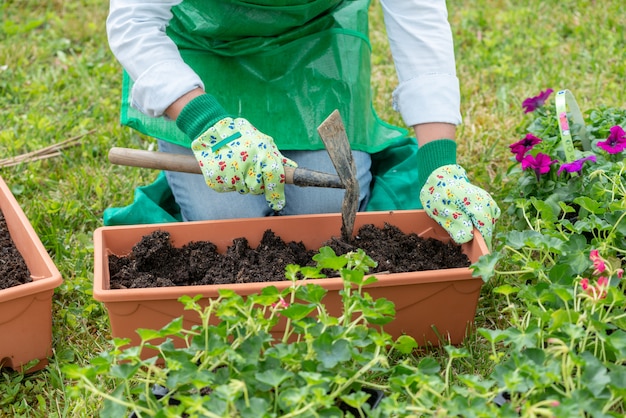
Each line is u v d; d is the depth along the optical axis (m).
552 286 1.76
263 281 2.03
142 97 2.12
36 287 1.90
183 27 2.45
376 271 2.05
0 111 3.31
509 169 2.57
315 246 2.22
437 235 2.22
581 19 3.91
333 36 2.57
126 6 2.21
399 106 2.36
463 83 3.51
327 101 2.54
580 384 1.54
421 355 2.05
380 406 1.50
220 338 1.62
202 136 2.02
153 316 1.90
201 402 1.44
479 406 1.49
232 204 2.44
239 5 2.34
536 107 2.78
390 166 2.76
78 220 2.68
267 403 1.50
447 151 2.20
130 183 2.85
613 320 1.71
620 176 2.19
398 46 2.35
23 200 2.79
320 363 1.59
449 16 4.11
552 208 2.26
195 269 2.11
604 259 1.89
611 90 3.30
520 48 3.76
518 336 1.65
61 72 3.61
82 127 3.16
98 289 1.85
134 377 1.81
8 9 4.14
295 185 2.25
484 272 1.80
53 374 1.99
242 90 2.50
